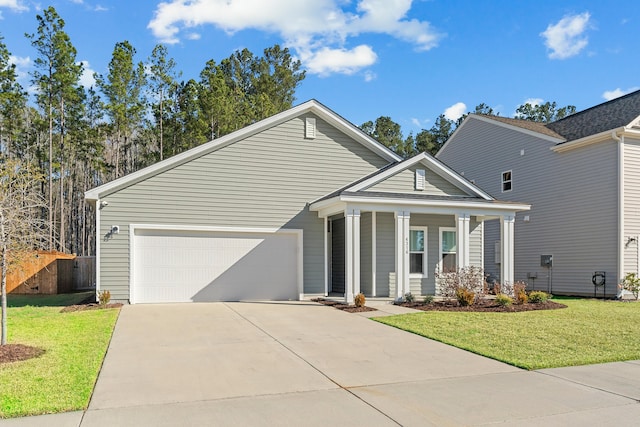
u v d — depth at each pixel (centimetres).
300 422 463
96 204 1377
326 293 1557
